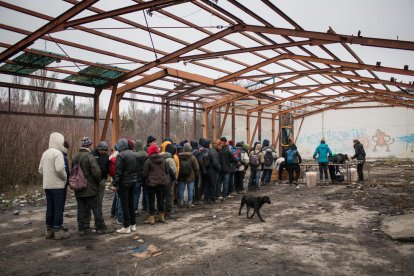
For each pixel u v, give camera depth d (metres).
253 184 12.74
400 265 4.61
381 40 9.31
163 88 17.11
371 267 4.56
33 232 6.77
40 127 15.82
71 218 8.02
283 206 9.34
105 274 4.48
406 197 10.00
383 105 28.11
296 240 5.95
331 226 6.91
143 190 8.84
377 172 18.64
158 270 4.59
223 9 9.54
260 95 21.56
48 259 5.11
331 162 14.80
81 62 11.92
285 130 24.67
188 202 9.41
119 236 6.37
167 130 18.55
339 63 13.89
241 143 12.27
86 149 6.43
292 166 14.31
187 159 9.23
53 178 6.20
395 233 5.95
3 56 10.38
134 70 13.52
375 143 28.38
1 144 13.82
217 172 10.12
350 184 13.48
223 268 4.63
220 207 9.41
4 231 6.86
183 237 6.27
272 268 4.59
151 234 6.50
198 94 20.08
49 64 11.87
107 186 13.24
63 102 28.31
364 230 6.52
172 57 12.45
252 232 6.58
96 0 8.59
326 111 30.39
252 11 9.54
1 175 13.49
